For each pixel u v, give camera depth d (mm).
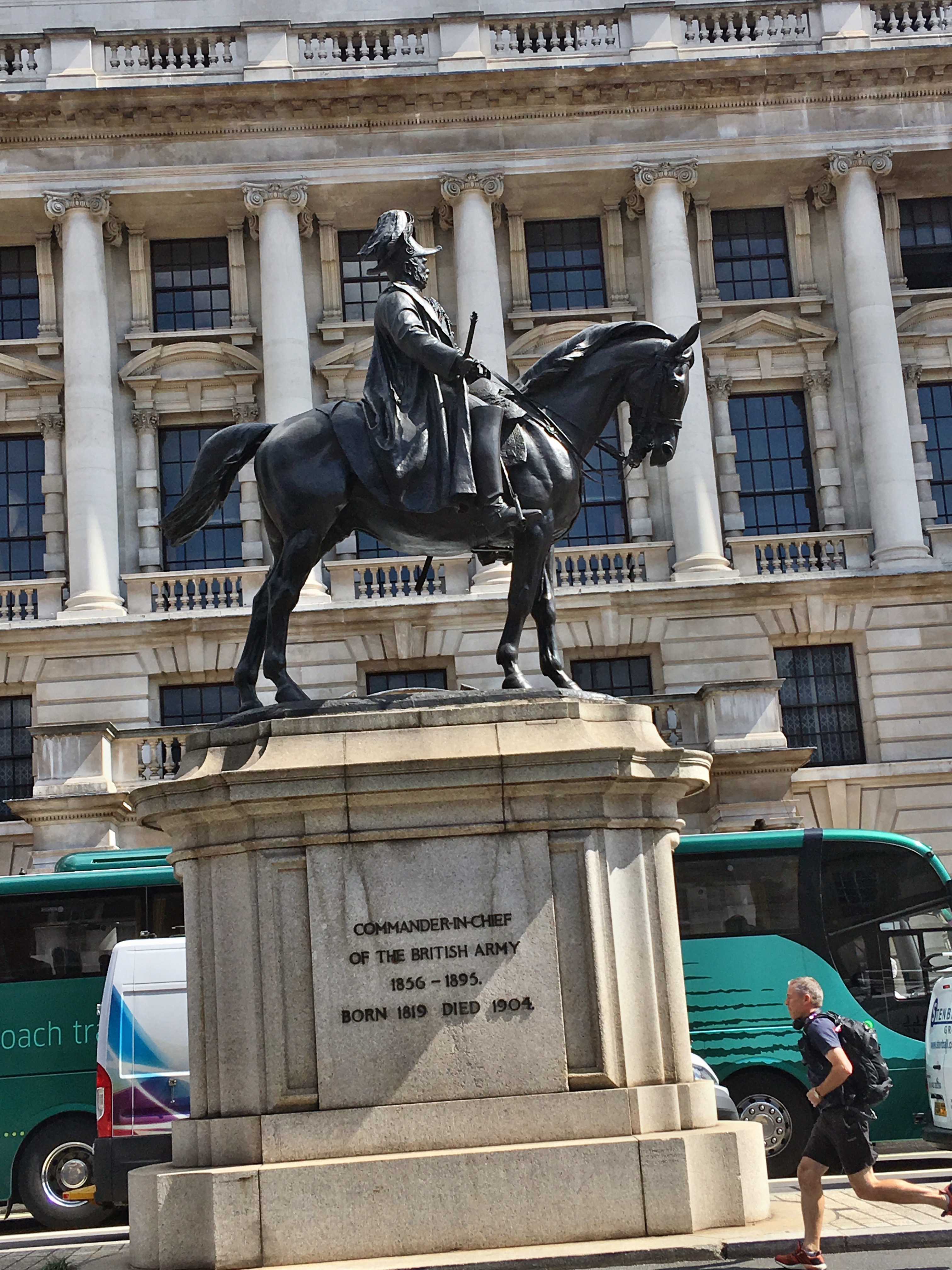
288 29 39156
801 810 36375
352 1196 8938
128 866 20828
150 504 38281
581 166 39125
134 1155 17297
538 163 39031
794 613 37156
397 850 9578
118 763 33062
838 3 39719
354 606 35875
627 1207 9086
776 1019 18859
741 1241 8961
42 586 37031
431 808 9609
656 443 11344
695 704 34250
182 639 36250
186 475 39219
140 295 39531
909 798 36344
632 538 38562
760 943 19188
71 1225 18625
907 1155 19188
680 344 11219
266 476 10734
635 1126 9320
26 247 40125
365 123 38938
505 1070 9367
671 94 39188
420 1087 9328
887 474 37969
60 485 38312
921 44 39438
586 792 9695
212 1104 9641
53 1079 18953
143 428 38688
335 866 9531
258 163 38750
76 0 40594
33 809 32219
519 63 39344
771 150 39344
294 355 38031
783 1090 18625
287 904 9516
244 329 39375
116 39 38875
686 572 37281
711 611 37031
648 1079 9664
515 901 9570
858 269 39094
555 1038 9422
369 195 39500
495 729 9711
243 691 10914
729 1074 18656
